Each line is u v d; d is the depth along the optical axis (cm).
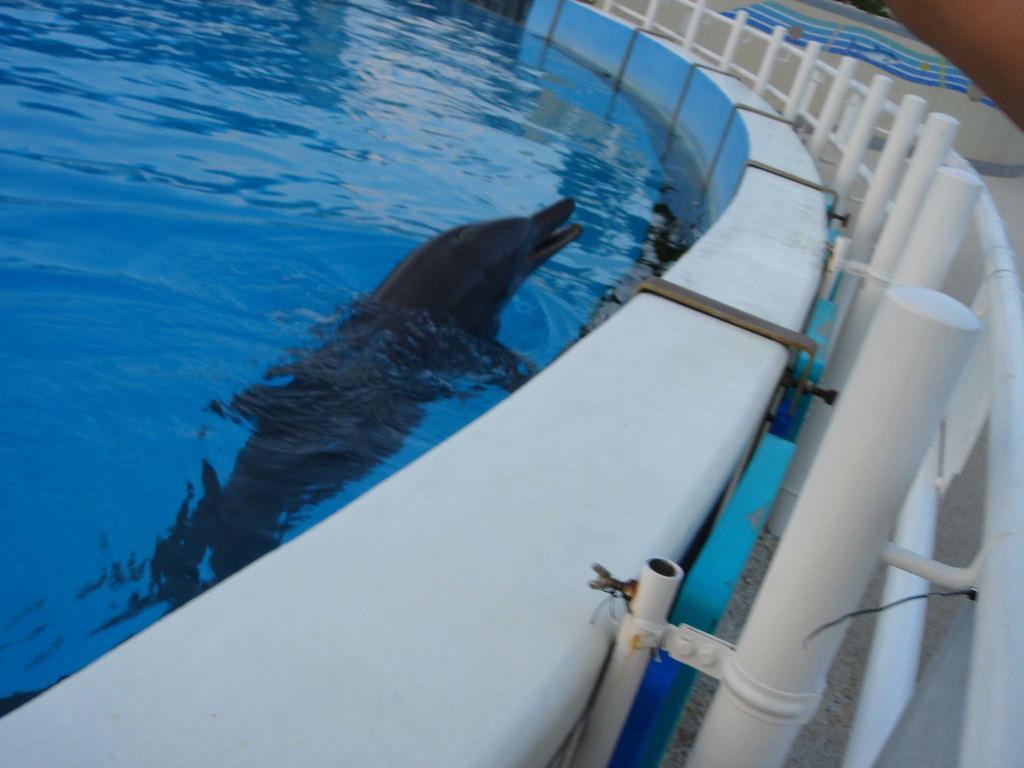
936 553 364
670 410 240
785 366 298
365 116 820
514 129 908
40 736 121
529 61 1200
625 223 751
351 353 412
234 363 428
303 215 602
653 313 302
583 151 904
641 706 172
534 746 140
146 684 131
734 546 202
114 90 716
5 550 298
